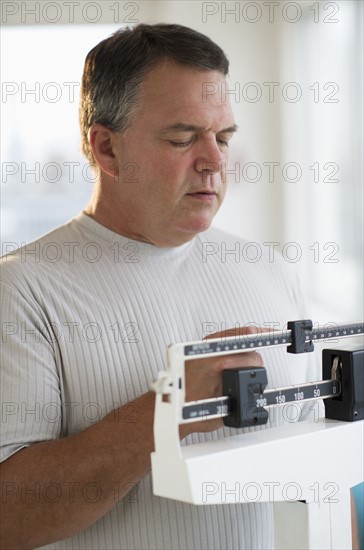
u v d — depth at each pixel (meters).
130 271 1.65
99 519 1.54
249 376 1.21
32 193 5.47
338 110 5.41
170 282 1.69
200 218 1.58
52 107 5.33
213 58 1.54
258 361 1.28
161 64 1.52
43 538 1.44
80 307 1.56
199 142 1.54
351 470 1.32
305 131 5.87
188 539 1.56
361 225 5.19
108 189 1.64
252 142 5.88
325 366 1.35
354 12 5.01
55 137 5.39
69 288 1.57
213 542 1.58
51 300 1.54
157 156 1.54
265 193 5.93
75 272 1.60
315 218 5.93
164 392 1.11
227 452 1.15
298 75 5.78
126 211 1.62
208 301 1.72
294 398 1.27
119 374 1.57
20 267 1.55
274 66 5.75
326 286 5.84
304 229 5.97
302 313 1.92
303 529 1.31
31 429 1.47
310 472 1.26
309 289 5.96
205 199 1.57
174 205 1.56
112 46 1.58
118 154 1.60
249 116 5.85
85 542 1.54
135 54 1.53
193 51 1.52
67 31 5.24
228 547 1.59
